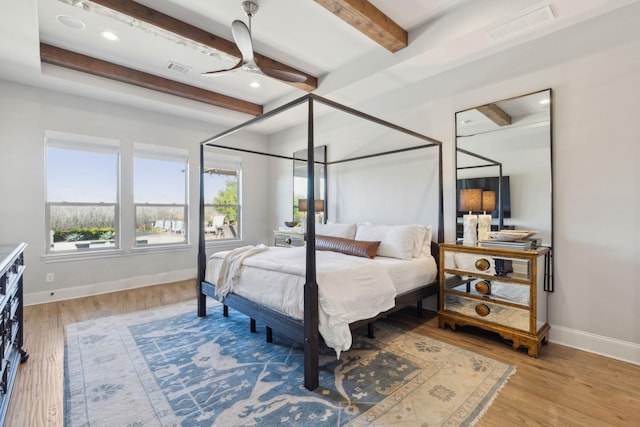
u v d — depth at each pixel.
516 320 2.49
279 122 5.32
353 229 3.80
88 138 4.14
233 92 4.61
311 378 1.93
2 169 3.57
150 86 4.06
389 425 1.60
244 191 5.86
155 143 4.73
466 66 3.22
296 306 2.14
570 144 2.57
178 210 5.02
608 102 2.39
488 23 2.54
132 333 2.83
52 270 3.88
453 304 2.91
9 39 2.76
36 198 3.77
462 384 1.98
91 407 1.75
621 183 2.35
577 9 2.35
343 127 4.55
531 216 2.77
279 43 3.29
